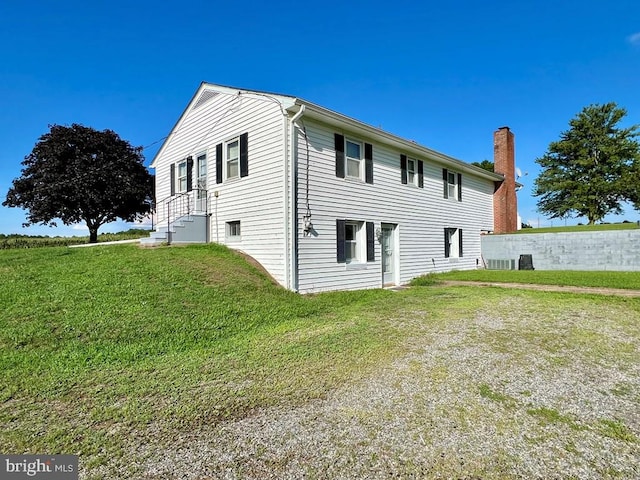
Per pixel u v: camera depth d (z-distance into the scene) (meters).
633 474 2.11
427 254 13.62
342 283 10.00
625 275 11.66
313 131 9.42
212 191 11.19
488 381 3.57
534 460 2.26
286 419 2.81
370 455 2.32
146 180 25.31
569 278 11.30
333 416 2.86
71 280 6.71
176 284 6.98
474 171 16.25
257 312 6.33
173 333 4.98
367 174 10.99
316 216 9.38
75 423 2.73
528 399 3.16
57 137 22.64
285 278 8.67
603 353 4.42
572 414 2.87
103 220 23.44
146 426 2.70
